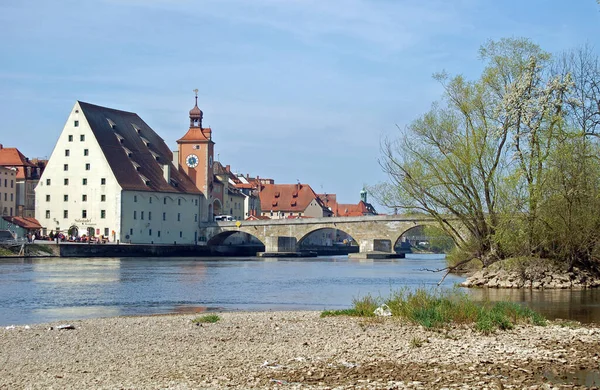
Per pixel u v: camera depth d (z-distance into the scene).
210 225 192.25
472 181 66.12
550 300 52.88
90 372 25.91
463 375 25.02
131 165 176.38
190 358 28.53
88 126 171.75
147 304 54.75
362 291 66.62
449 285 72.25
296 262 144.00
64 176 172.62
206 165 198.50
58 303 55.09
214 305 54.19
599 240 63.28
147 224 175.88
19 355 29.31
